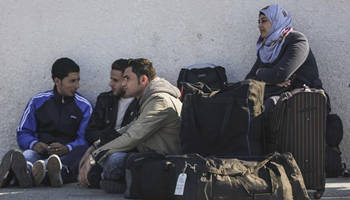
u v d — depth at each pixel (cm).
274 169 955
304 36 1316
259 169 955
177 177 940
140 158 1002
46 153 1328
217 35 1469
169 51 1477
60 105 1386
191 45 1473
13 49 1484
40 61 1485
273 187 925
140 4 1476
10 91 1485
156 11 1475
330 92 1441
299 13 1446
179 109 1138
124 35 1480
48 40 1485
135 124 1100
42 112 1378
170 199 952
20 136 1351
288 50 1291
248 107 1038
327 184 1185
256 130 1044
